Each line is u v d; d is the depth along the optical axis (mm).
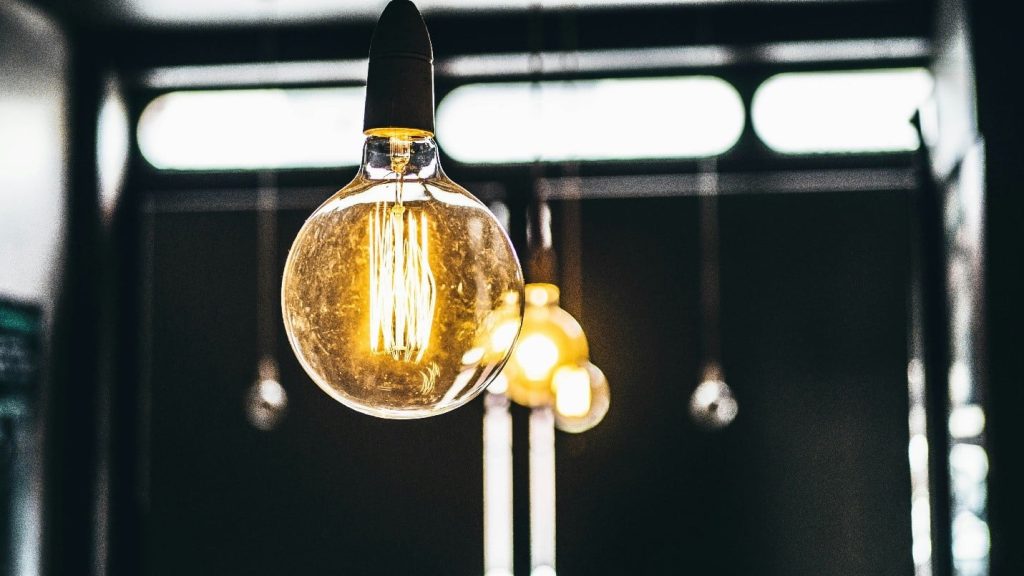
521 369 3266
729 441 5195
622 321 5258
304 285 944
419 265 919
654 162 5289
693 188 5297
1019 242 3773
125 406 5480
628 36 5188
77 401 5293
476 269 940
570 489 5258
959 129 4191
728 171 5273
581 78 5371
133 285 5520
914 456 5117
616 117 5344
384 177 956
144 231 5559
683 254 5266
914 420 5129
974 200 3994
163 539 5434
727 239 5254
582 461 5258
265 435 5426
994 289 3779
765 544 5160
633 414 5230
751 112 5277
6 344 4492
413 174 957
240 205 5527
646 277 5270
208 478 5438
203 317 5500
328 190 5492
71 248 5254
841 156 5211
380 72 995
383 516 5336
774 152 5250
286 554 5375
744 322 5219
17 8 4656
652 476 5219
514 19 5195
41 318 4875
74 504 5273
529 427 5285
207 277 5516
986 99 3826
